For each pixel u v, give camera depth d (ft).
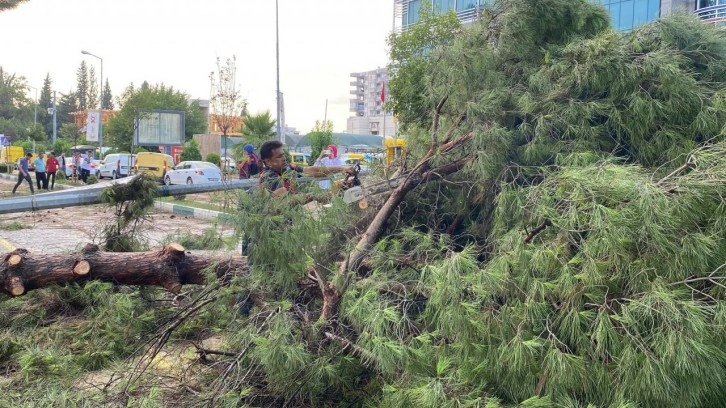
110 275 13.88
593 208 8.34
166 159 79.30
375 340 8.69
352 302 9.96
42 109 330.54
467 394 7.86
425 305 10.21
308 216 10.93
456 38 14.12
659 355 7.14
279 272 10.63
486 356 8.32
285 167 14.29
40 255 14.08
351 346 9.86
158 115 81.15
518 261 8.91
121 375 10.60
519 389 8.02
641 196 8.13
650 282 7.91
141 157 78.33
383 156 16.06
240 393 9.50
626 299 7.92
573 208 8.62
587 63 11.86
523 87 13.01
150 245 19.47
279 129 73.92
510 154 12.33
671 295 7.50
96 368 12.39
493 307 8.70
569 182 9.18
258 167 14.48
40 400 9.57
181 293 14.25
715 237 8.12
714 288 7.80
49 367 11.30
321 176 13.94
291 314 10.25
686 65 12.92
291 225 10.65
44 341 13.58
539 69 13.24
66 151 153.48
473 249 11.09
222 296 11.99
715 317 7.32
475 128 12.28
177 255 14.03
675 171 9.20
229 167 17.08
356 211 13.83
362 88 433.07
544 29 13.97
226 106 75.05
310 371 9.52
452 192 13.66
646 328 7.55
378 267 11.48
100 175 94.38
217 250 14.56
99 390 10.33
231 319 12.09
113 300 13.92
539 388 7.85
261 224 10.38
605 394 7.56
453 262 8.55
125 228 17.48
